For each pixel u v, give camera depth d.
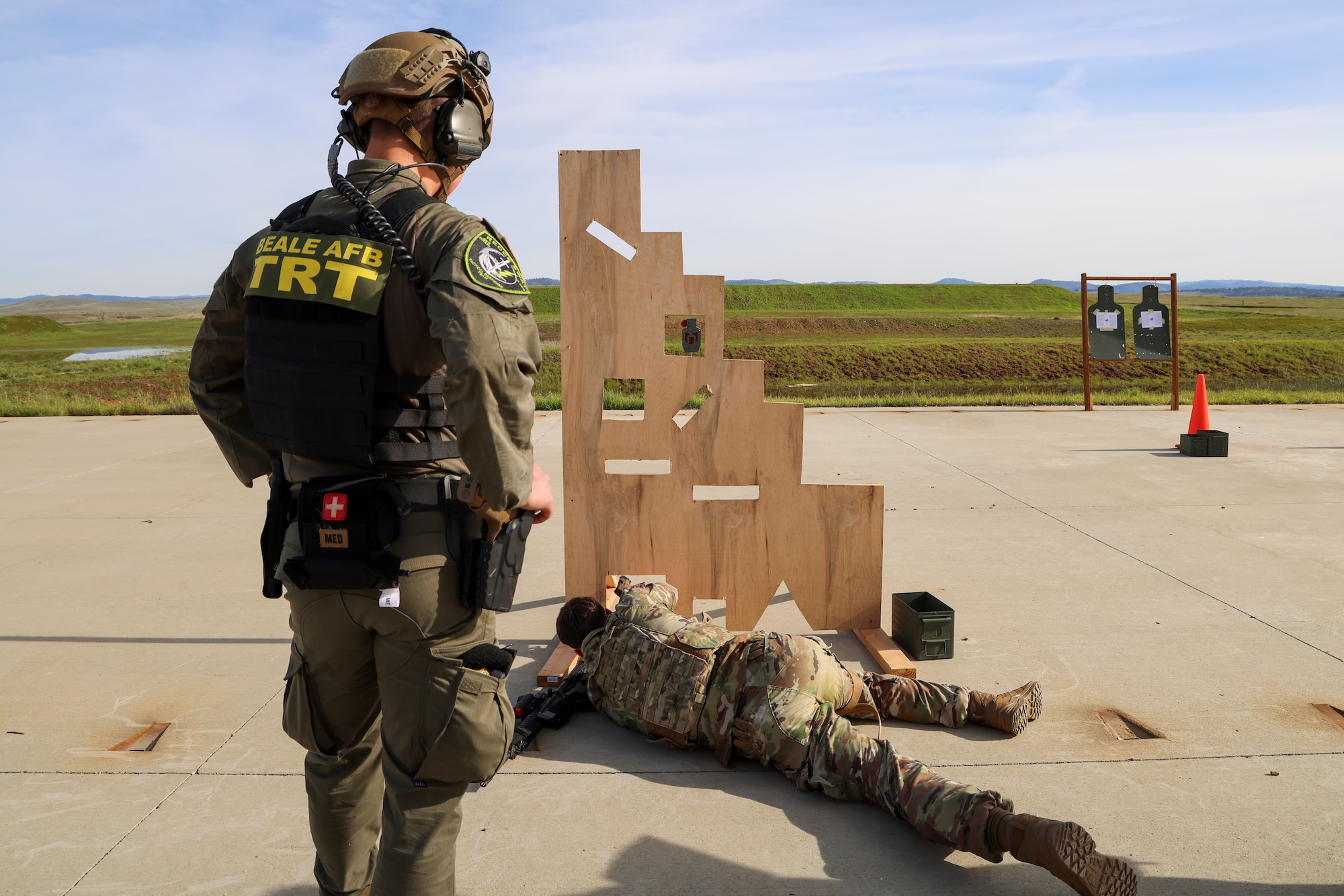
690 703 2.60
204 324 1.66
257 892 2.05
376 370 1.40
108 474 7.59
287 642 3.72
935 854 2.19
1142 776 2.57
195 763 2.69
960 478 7.07
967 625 3.86
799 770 2.45
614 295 3.59
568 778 2.58
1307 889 2.03
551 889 2.05
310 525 1.42
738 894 2.03
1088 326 11.38
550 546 5.40
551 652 3.65
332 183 1.55
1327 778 2.55
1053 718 2.96
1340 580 4.43
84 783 2.56
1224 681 3.25
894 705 2.91
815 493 3.67
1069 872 1.84
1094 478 7.05
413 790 1.52
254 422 1.53
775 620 4.05
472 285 1.32
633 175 3.53
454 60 1.59
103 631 3.84
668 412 3.63
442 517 1.46
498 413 1.32
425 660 1.48
